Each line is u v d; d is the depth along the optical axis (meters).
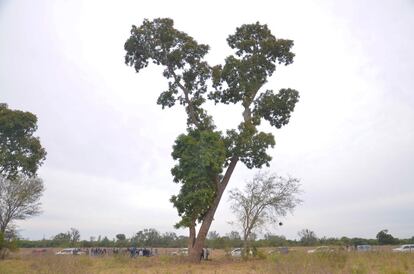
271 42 41.00
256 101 42.50
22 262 29.84
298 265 19.09
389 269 20.23
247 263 30.94
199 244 36.12
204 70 41.22
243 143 37.72
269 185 42.38
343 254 25.31
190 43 40.34
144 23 40.88
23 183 54.19
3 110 53.47
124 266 27.73
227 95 42.91
